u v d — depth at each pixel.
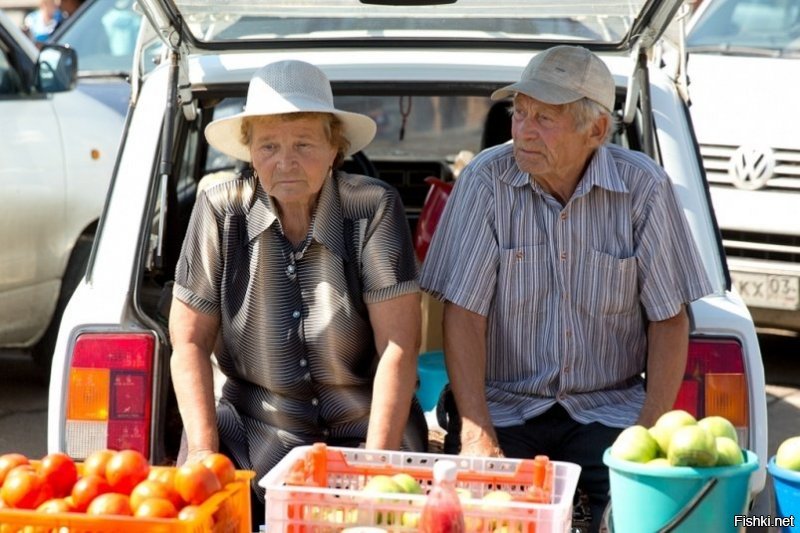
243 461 4.57
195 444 4.32
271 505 3.31
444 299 4.68
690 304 4.72
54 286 8.59
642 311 4.77
